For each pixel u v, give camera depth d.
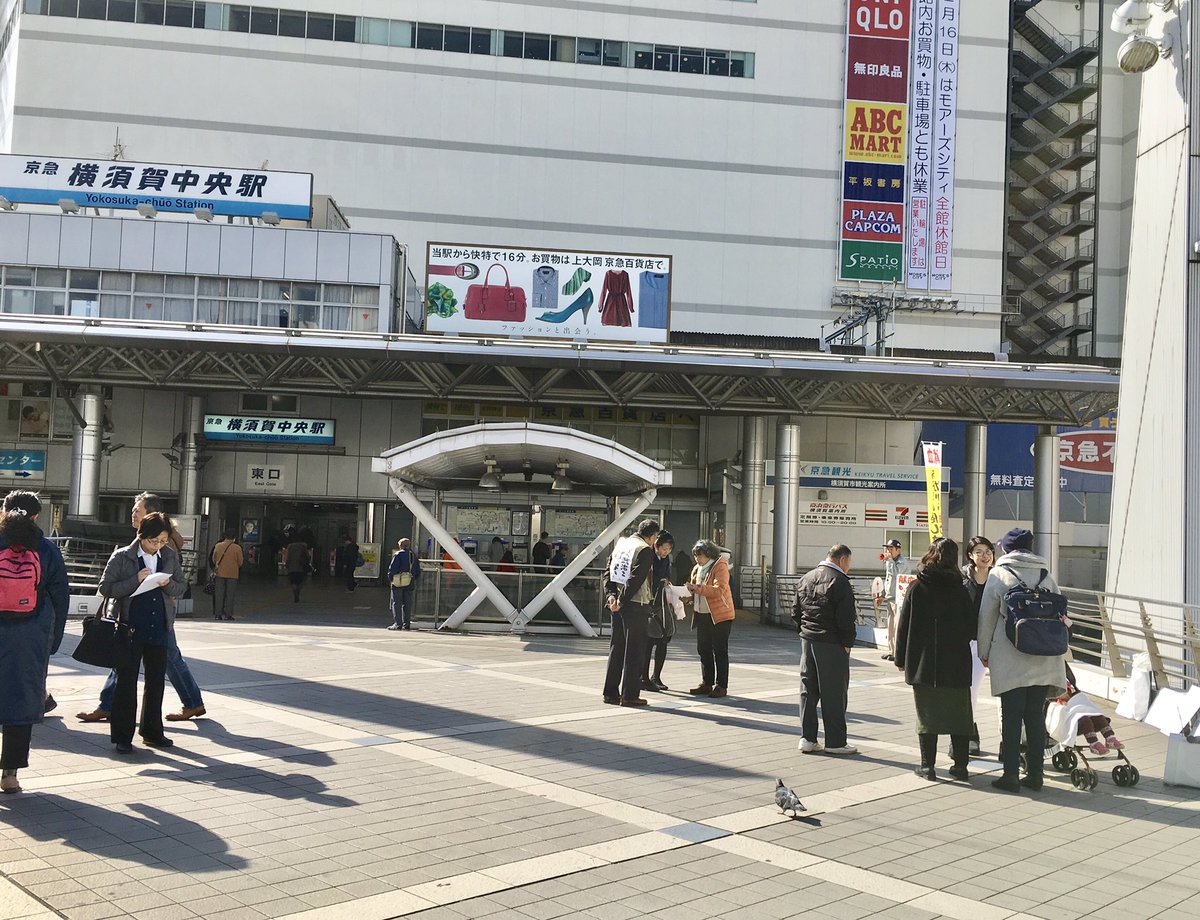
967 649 7.53
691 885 4.93
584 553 18.84
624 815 6.12
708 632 11.36
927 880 5.14
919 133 42.72
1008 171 50.34
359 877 4.84
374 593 29.64
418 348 24.12
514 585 19.09
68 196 29.17
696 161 41.16
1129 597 11.28
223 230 29.56
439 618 19.17
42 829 5.44
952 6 43.16
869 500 32.84
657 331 27.05
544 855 5.29
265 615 21.78
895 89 42.62
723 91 41.56
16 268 28.83
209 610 22.66
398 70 39.41
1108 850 5.81
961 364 25.77
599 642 17.89
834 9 42.62
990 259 42.91
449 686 11.13
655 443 33.94
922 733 7.58
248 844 5.29
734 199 41.31
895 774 7.67
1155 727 10.15
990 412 29.94
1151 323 12.52
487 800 6.33
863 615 23.52
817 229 41.88
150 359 27.11
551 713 9.64
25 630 6.05
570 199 40.16
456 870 5.00
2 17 42.41
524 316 26.84
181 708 9.23
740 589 30.69
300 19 38.91
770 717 10.02
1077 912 4.74
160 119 37.69
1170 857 5.69
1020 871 5.36
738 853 5.47
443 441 18.17
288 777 6.72
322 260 29.77
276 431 31.23
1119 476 13.06
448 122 39.56
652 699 10.94
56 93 37.22
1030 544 7.59
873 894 4.90
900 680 13.62
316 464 31.64
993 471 36.31
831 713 8.26
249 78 38.38
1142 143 12.95
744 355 25.11
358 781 6.68
